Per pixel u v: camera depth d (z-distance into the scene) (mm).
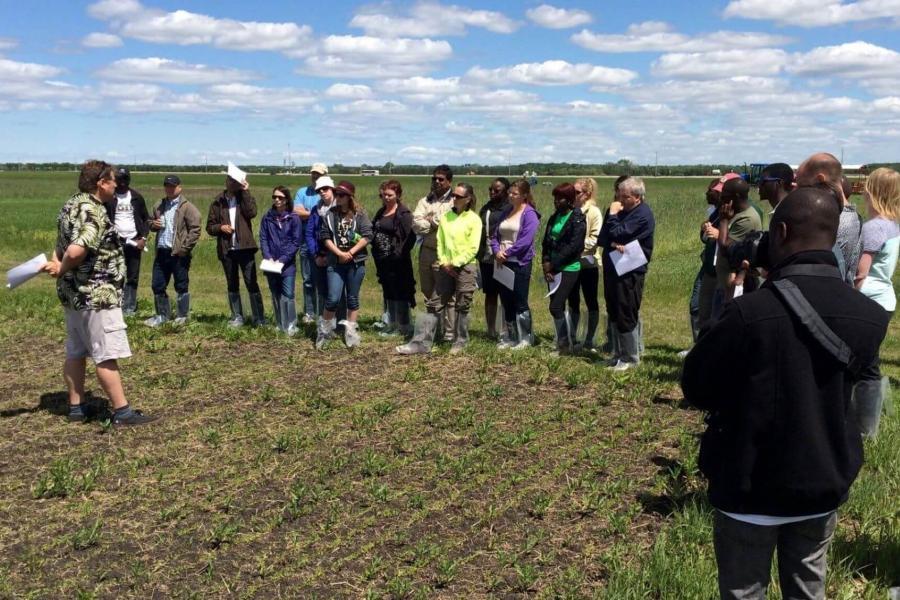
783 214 2611
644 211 7676
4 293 12242
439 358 8414
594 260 8906
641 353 8859
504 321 8875
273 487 5121
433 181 9125
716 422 2721
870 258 5734
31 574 4031
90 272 5992
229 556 4227
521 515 4750
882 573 4098
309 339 9203
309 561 4184
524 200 8555
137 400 6934
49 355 8523
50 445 5836
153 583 3953
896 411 6723
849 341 2463
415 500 4863
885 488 5070
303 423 6383
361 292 14242
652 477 5348
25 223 26188
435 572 4090
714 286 8070
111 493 5020
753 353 2496
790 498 2508
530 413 6691
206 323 10102
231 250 9594
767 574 2686
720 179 7836
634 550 4281
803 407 2461
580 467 5523
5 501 4875
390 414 6613
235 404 6852
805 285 2508
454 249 8406
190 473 5348
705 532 4426
